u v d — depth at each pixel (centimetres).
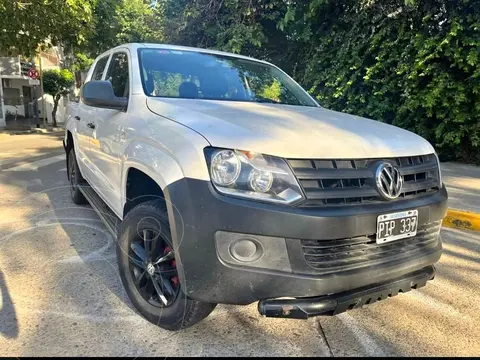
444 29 768
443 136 826
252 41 1066
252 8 1082
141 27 1656
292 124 242
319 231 195
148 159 235
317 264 203
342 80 912
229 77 350
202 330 247
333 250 208
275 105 324
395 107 869
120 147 287
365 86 904
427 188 251
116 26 1709
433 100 779
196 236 199
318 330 254
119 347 227
